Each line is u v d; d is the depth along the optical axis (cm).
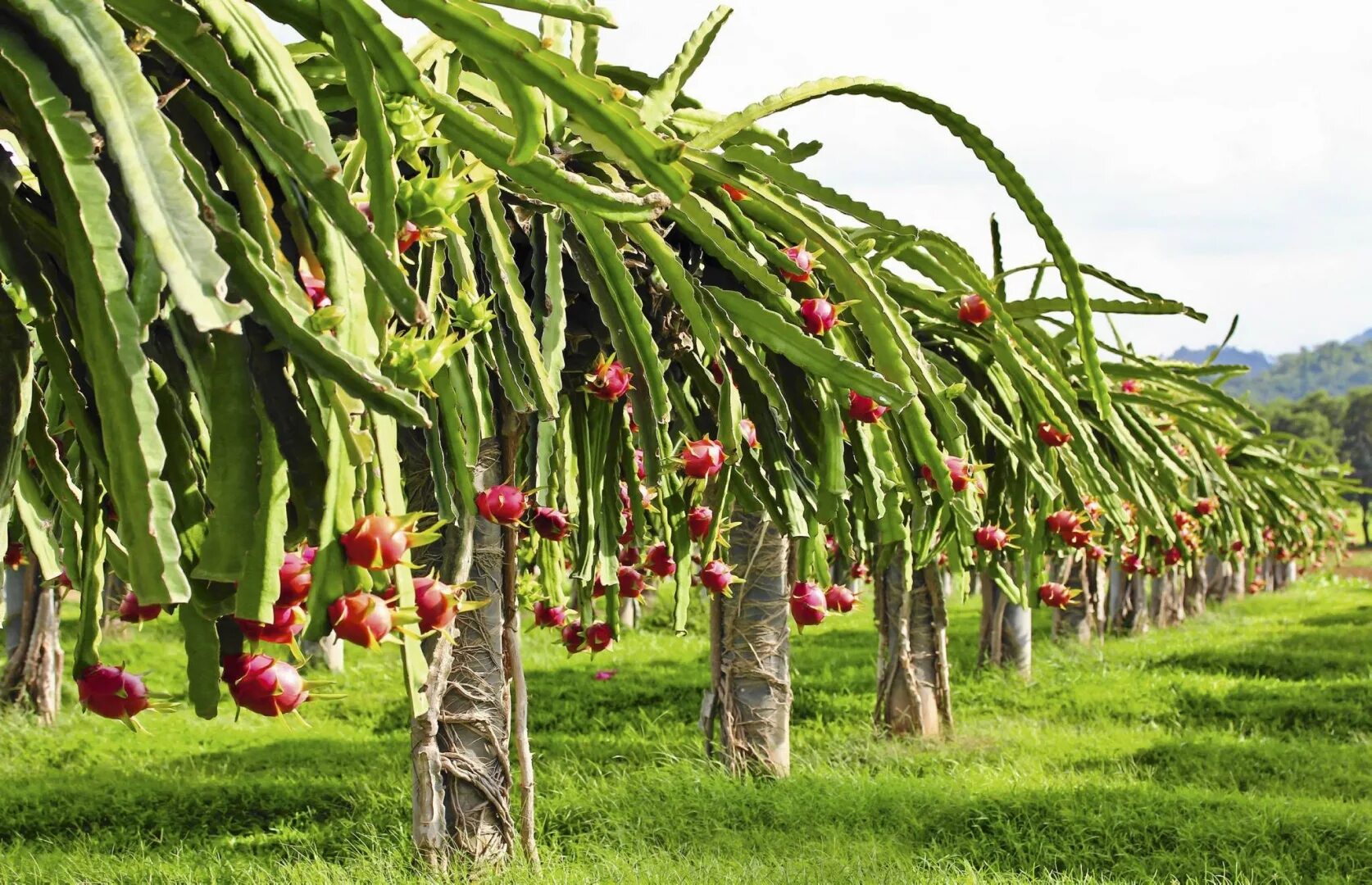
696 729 910
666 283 273
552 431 298
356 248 144
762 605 707
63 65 137
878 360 308
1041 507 501
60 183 126
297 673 147
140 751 859
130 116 125
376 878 481
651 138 157
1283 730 906
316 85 240
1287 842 564
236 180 148
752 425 324
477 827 478
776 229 309
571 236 292
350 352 148
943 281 412
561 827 595
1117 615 1656
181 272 117
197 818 657
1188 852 548
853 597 363
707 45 302
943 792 647
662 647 1520
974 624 1822
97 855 566
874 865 501
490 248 252
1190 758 774
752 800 629
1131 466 556
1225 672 1201
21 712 963
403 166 279
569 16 152
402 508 166
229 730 941
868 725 891
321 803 677
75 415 145
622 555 412
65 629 1361
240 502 131
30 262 139
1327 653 1323
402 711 1010
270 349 137
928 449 312
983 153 286
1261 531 1088
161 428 142
